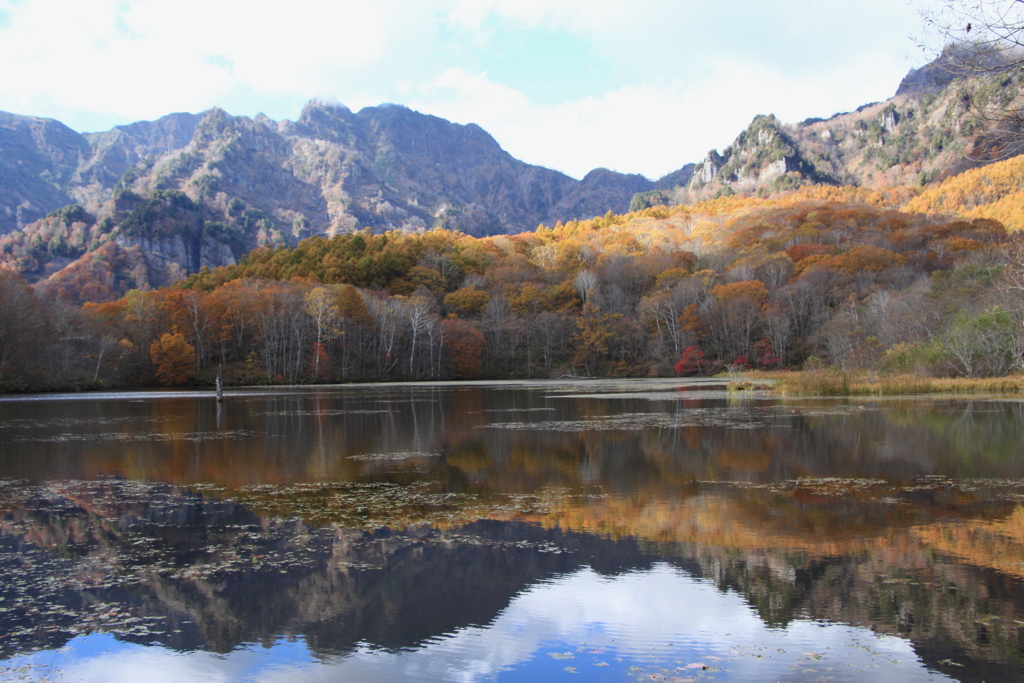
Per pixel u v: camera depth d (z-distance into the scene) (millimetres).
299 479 19609
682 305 105000
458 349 102312
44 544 13258
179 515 15375
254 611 9992
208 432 31703
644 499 16578
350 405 48906
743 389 58156
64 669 8297
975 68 9781
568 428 31516
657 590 10641
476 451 24719
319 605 10164
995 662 8156
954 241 100125
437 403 50188
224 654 8680
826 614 9633
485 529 14055
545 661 8375
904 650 8539
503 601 10258
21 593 10695
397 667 8266
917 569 11367
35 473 20891
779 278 105688
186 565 11953
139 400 56375
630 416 37094
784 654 8469
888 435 26922
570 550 12648
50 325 74062
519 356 108188
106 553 12633
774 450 23844
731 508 15570
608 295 113375
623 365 104812
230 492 17812
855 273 95625
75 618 9773
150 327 87812
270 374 87938
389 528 14172
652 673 8055
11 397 60969
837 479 18688
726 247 136000
